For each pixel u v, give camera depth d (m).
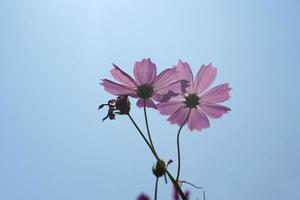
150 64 0.49
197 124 0.51
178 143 0.45
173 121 0.51
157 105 0.50
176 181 0.40
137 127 0.46
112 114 0.48
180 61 0.51
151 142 0.43
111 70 0.50
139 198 0.37
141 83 0.49
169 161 0.42
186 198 0.39
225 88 0.52
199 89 0.51
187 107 0.51
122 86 0.49
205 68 0.51
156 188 0.42
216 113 0.51
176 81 0.50
